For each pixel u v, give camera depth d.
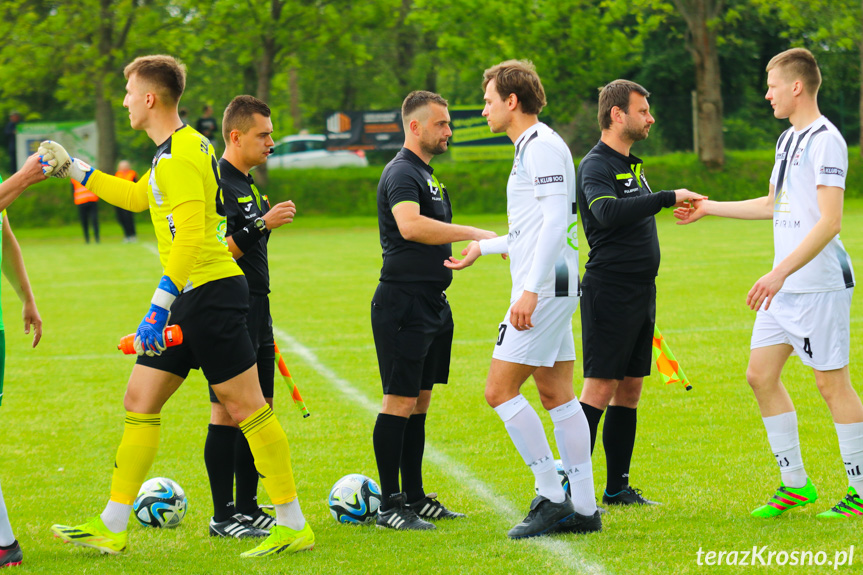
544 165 10.16
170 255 9.74
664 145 96.50
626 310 11.66
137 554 10.25
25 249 58.38
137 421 10.28
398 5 83.44
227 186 11.72
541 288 10.36
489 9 85.69
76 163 10.56
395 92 115.00
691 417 16.39
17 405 18.47
